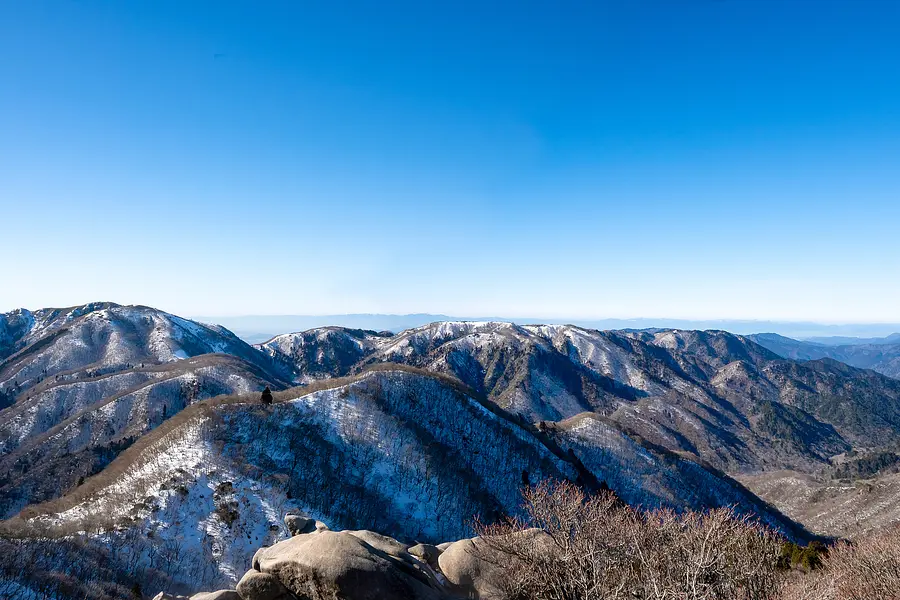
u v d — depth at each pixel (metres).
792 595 20.44
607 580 19.25
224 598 19.03
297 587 18.27
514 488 90.19
